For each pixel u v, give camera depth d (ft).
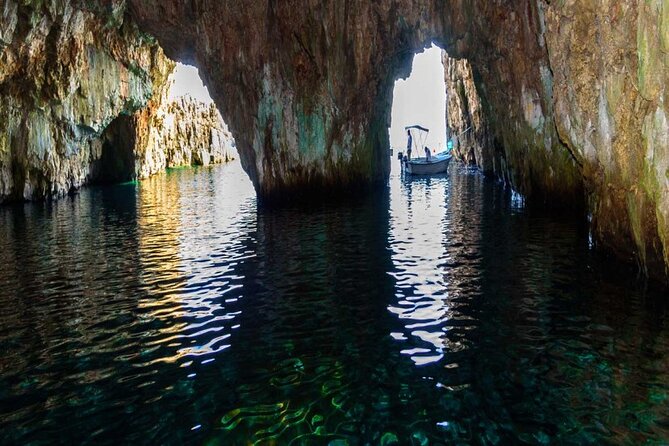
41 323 33.01
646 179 32.48
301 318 32.63
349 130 95.81
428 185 116.16
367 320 31.86
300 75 89.30
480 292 36.24
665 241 31.42
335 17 85.66
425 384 23.68
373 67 90.38
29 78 102.58
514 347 26.96
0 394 23.79
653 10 29.19
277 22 85.97
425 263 45.14
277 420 21.21
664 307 31.17
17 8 88.07
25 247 58.75
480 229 60.29
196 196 115.65
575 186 65.36
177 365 26.43
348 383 24.08
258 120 90.58
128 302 37.04
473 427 20.29
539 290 35.83
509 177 99.50
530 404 21.61
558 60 45.55
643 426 19.67
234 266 46.93
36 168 110.42
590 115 41.01
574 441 19.10
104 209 94.94
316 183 95.66
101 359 27.37
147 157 185.78
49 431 20.85
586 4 38.81
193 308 35.27
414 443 19.44
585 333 28.17
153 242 60.23
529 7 65.46
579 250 46.70
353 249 52.03
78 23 105.81
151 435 20.43
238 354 27.63
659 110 30.17
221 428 20.75
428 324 30.78
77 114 119.65
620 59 35.22
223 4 82.99
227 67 87.66
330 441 19.69
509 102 79.66
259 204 94.17
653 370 23.76
